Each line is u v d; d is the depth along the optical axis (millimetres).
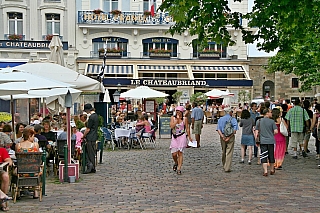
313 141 22812
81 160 13633
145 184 10812
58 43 16391
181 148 12352
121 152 18000
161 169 13320
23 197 9383
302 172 12656
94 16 39094
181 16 10203
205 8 12094
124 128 20000
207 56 40188
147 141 22516
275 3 11164
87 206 8461
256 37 13828
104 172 12797
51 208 8312
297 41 13711
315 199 9070
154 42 40312
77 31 39188
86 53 39312
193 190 10031
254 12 13383
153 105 29219
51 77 13266
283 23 11742
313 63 23781
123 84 36375
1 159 8883
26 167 8938
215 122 38031
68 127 11555
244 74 39625
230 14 13586
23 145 9828
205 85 37906
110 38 39781
